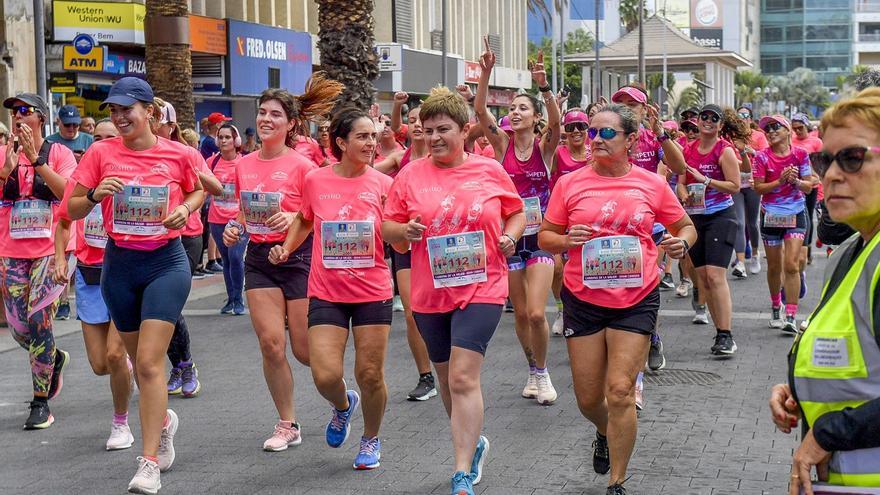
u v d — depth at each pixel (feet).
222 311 44.55
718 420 26.13
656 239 35.06
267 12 100.89
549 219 20.68
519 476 21.80
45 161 25.20
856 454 10.29
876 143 10.34
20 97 26.17
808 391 10.62
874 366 10.25
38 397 26.63
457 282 19.79
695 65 232.32
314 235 21.88
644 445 24.00
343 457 23.38
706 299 34.30
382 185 21.97
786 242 37.50
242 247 43.96
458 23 160.86
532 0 194.70
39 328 26.45
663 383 30.30
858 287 10.35
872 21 542.57
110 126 29.12
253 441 24.84
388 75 123.95
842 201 10.49
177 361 29.55
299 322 23.94
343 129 21.57
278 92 24.73
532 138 27.89
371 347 21.66
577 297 20.06
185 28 60.64
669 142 30.32
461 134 20.16
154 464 20.56
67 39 69.72
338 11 57.98
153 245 21.49
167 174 21.71
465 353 19.57
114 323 22.24
